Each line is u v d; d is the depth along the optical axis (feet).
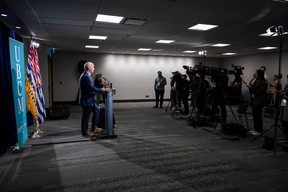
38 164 9.07
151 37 19.93
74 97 32.37
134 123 17.72
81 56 32.50
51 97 29.81
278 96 10.89
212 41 22.07
